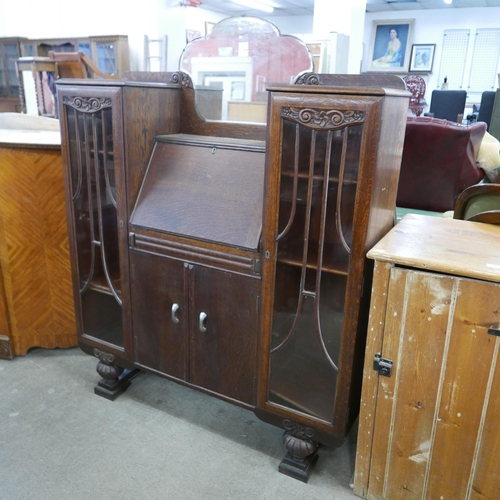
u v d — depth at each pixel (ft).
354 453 5.66
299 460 5.25
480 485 4.32
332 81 5.40
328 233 4.55
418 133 9.70
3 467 5.25
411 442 4.52
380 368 4.42
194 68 6.17
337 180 4.34
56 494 4.91
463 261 3.97
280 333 5.02
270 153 4.49
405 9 34.55
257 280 4.95
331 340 4.80
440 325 4.06
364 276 4.51
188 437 5.83
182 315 5.58
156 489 5.02
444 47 34.37
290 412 5.11
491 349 3.91
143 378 7.03
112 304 6.34
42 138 7.25
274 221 4.64
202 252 5.19
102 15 21.72
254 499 4.93
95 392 6.62
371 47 36.65
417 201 10.43
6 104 22.62
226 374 5.49
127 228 5.66
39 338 7.57
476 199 6.03
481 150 10.66
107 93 5.28
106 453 5.51
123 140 5.36
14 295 7.20
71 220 6.13
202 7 35.81
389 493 4.83
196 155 5.54
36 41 21.09
